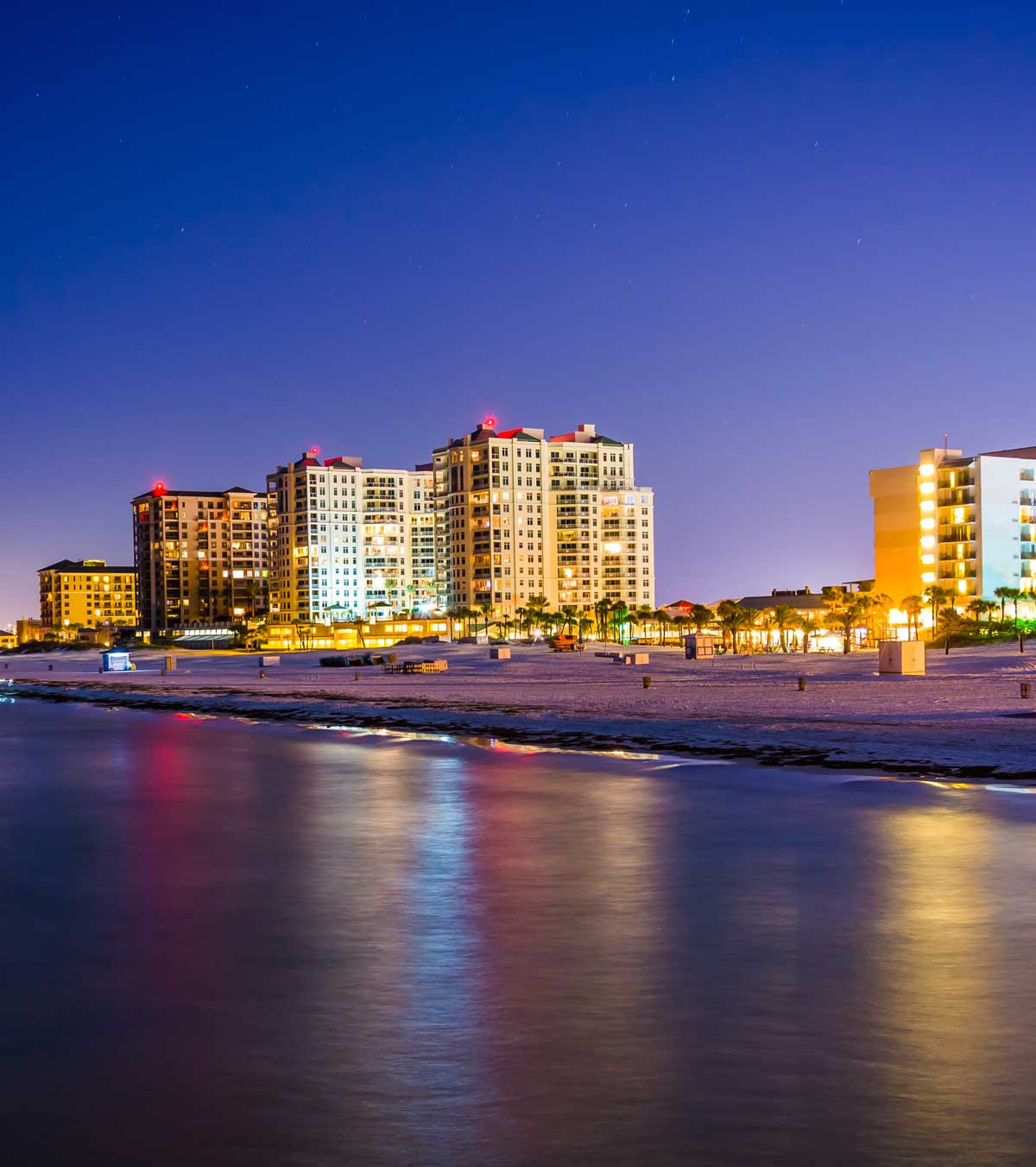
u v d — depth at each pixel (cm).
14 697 10044
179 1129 849
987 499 17338
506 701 7775
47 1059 1016
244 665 19525
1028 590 17312
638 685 10056
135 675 15738
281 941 1478
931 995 1172
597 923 1552
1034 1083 913
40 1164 791
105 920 1628
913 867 1961
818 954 1356
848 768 3575
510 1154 795
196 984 1270
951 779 3272
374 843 2312
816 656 15588
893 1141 805
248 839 2391
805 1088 908
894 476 18650
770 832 2373
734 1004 1150
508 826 2519
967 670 11075
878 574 18912
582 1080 937
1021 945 1393
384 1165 782
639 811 2720
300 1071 971
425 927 1546
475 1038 1055
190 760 4212
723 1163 775
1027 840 2241
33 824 2644
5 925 1600
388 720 6050
